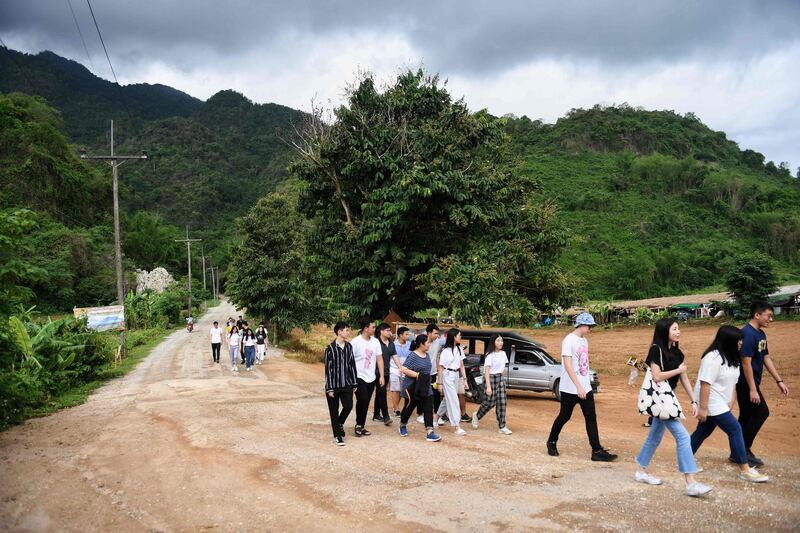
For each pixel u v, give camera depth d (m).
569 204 112.75
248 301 35.91
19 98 76.12
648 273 88.06
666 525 4.83
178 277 95.50
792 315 42.09
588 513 5.17
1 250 9.26
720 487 5.85
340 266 16.34
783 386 6.82
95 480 6.71
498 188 15.66
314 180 17.09
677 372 5.82
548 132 157.00
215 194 147.50
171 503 5.84
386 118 15.98
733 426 6.10
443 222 15.65
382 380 9.14
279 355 27.92
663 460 7.21
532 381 14.80
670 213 111.88
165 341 38.66
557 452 7.54
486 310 13.77
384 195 14.59
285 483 6.39
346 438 8.80
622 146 147.12
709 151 155.38
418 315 20.36
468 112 16.31
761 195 122.75
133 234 88.81
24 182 64.94
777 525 4.74
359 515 5.31
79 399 13.78
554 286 16.44
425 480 6.39
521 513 5.23
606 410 12.88
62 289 53.75
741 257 46.19
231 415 11.02
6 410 10.52
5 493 6.21
